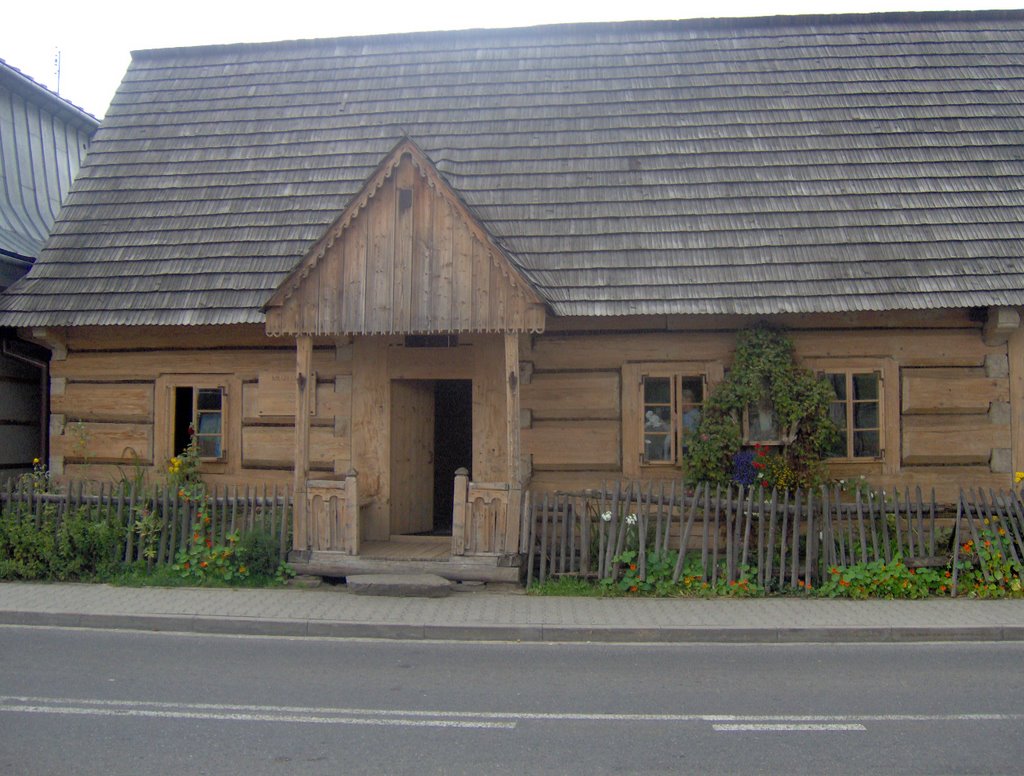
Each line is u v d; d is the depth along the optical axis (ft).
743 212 40.45
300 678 24.14
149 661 25.93
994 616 30.60
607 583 34.19
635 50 48.44
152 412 42.16
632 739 19.36
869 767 17.79
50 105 58.23
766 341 37.96
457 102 47.01
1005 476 38.42
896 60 46.57
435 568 34.83
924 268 37.83
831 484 37.88
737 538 34.68
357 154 45.32
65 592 34.24
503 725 20.26
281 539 35.96
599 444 39.45
